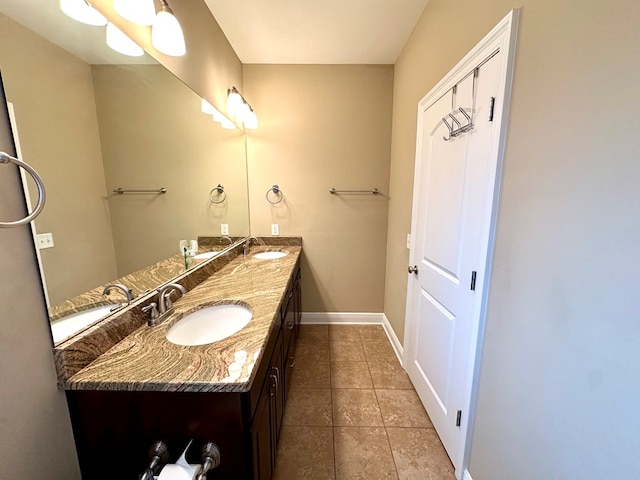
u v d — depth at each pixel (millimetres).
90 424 854
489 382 1116
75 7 895
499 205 1047
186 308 1302
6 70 678
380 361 2326
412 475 1373
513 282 969
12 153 688
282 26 2029
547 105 806
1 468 661
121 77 1139
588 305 681
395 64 2545
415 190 1944
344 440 1564
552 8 779
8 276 668
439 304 1567
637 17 553
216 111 2035
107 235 1058
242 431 863
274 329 1318
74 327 889
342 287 2977
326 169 2766
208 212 1983
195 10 1696
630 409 586
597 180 651
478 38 1175
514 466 964
